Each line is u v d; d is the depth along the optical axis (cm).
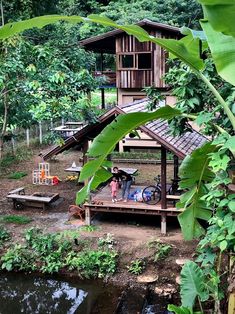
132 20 2209
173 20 2294
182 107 570
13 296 893
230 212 480
